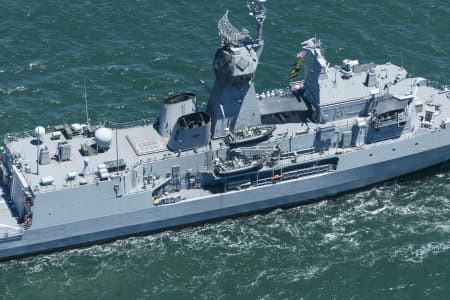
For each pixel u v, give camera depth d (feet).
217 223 346.95
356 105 359.25
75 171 327.26
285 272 320.09
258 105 349.41
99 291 312.50
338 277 317.42
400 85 367.66
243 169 340.59
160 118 348.79
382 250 329.52
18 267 323.16
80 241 331.16
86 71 416.05
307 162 351.46
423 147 364.79
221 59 338.34
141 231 338.34
